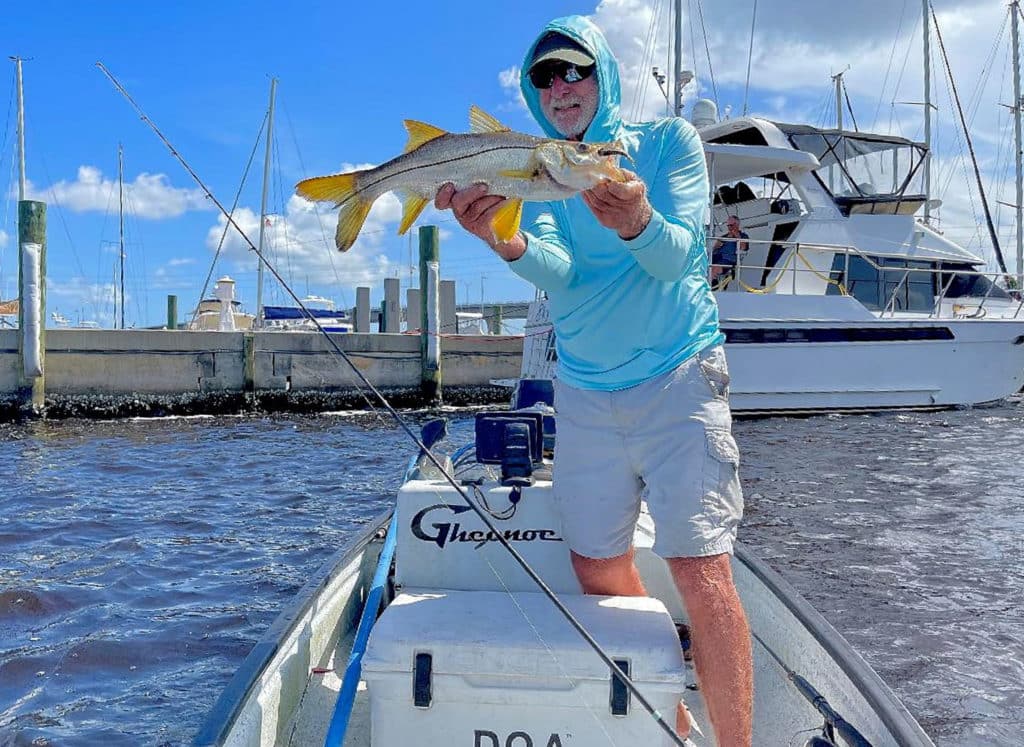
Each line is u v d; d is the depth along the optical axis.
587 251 2.64
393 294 34.44
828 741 2.54
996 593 6.59
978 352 16.44
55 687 4.83
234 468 12.89
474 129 2.36
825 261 16.11
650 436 2.55
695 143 2.65
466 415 21.23
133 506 9.95
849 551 7.71
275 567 7.32
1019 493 9.96
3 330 19.02
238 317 31.72
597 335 2.61
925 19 24.58
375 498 10.52
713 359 2.57
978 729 4.55
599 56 2.67
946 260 17.06
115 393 19.98
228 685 2.55
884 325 15.84
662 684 2.34
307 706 3.12
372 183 2.43
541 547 3.06
